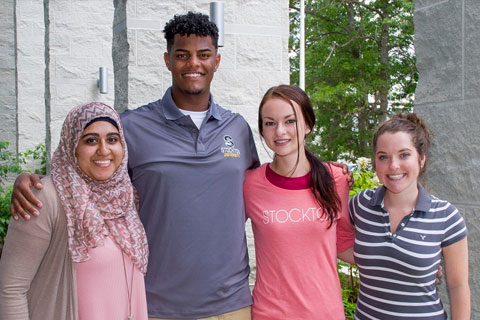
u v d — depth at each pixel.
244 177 2.49
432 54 2.62
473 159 2.40
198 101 2.54
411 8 16.20
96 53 7.67
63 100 7.51
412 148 2.08
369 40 19.80
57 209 1.88
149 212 2.33
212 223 2.33
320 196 2.27
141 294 2.09
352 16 19.89
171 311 2.28
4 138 9.16
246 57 4.48
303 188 2.33
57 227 1.89
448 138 2.53
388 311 2.11
